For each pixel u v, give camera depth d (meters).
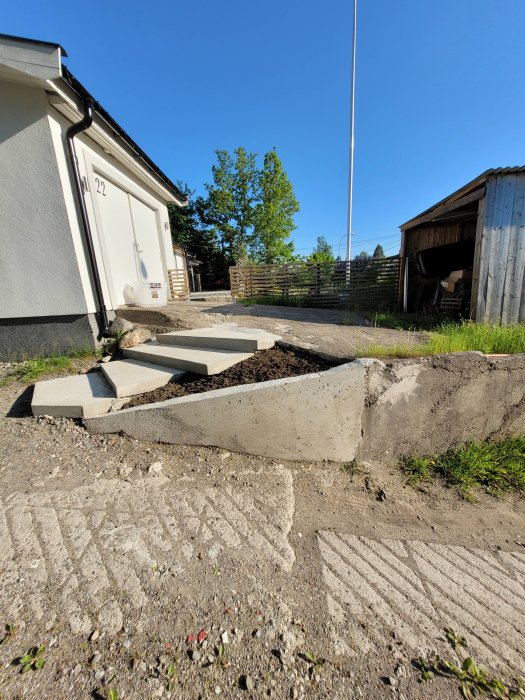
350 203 12.13
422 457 2.68
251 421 2.36
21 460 2.18
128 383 2.74
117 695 1.00
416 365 2.52
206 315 4.93
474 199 4.83
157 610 1.27
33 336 4.04
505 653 1.23
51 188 3.74
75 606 1.26
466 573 1.63
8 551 1.50
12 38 3.08
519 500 2.33
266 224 23.58
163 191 7.41
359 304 8.05
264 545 1.65
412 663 1.16
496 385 2.77
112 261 5.27
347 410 2.44
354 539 1.78
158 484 2.03
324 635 1.24
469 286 6.37
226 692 1.03
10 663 1.07
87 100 3.75
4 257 3.85
